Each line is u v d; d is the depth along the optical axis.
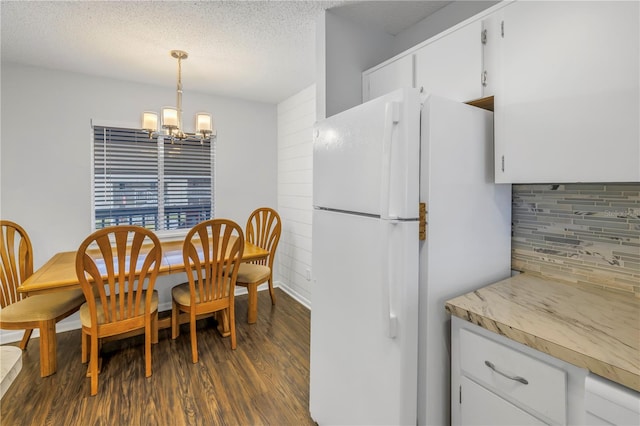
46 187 2.76
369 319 1.26
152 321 2.52
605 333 0.95
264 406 1.84
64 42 2.26
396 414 1.16
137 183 3.21
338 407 1.46
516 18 1.26
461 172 1.29
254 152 3.86
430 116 1.17
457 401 1.20
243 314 3.22
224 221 2.33
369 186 1.25
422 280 1.20
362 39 2.04
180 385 2.03
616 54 1.00
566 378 0.90
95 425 1.68
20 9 1.83
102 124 2.98
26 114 2.67
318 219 1.58
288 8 1.86
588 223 1.38
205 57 2.53
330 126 1.50
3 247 2.25
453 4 1.82
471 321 1.12
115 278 2.07
